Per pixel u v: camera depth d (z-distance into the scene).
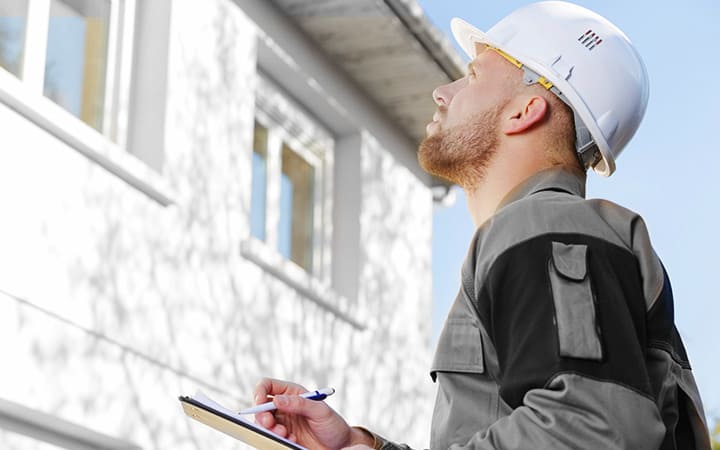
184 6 7.54
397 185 9.95
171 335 6.93
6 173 5.98
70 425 6.16
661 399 2.13
